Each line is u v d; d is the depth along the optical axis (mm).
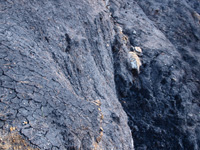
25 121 2369
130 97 6074
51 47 4273
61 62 4254
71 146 2613
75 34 5121
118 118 4773
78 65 4660
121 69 6176
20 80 2754
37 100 2701
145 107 5902
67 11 5328
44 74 3232
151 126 5609
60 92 3195
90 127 3166
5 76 2637
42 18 4484
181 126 5625
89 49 5426
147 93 6105
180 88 6309
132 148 4766
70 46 4703
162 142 5434
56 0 5277
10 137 2137
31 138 2268
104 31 6332
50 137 2459
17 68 2877
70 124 2857
